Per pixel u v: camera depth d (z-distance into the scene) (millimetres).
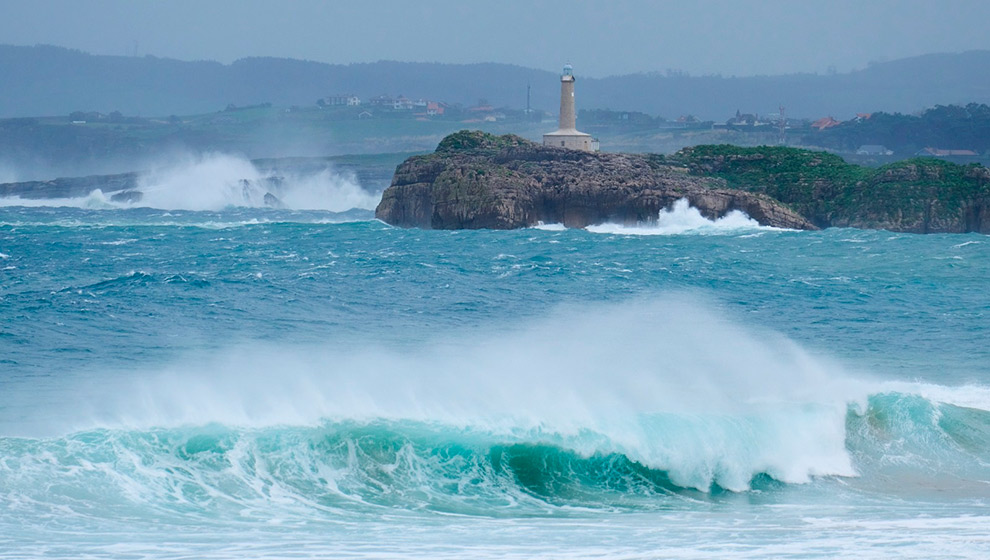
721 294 165500
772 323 137750
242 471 66312
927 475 72625
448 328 127750
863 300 162625
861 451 75750
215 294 152875
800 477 71688
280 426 71750
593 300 155000
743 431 74312
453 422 74062
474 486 67750
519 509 64562
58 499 60469
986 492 69000
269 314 137500
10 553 51844
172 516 59625
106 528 56812
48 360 103562
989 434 78688
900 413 79875
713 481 70750
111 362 102500
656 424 73875
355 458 69125
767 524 60312
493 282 174250
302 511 62062
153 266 192000
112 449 66625
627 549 54000
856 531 57750
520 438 72188
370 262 198875
